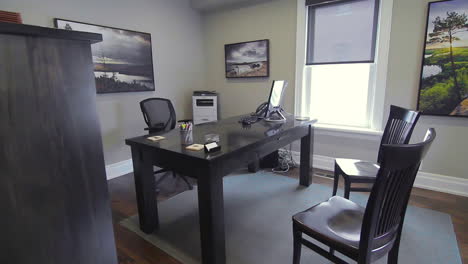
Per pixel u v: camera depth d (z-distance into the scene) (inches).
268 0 133.3
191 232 79.3
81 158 34.2
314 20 122.8
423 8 96.3
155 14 133.8
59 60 30.6
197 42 159.2
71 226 34.2
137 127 132.2
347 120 126.2
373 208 40.1
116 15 117.5
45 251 32.1
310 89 132.1
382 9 104.1
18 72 27.5
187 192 106.3
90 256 36.9
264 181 116.1
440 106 98.0
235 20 147.1
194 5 149.0
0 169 27.2
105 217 38.0
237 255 68.7
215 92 155.6
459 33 90.6
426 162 105.1
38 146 29.9
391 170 38.0
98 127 35.5
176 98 150.6
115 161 124.9
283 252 69.7
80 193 34.6
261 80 144.2
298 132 95.3
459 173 99.7
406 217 84.8
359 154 121.6
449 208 90.2
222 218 61.0
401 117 77.1
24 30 26.9
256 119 101.0
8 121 27.3
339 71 123.3
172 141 69.6
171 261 67.3
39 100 29.4
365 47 112.6
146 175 75.0
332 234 48.2
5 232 28.4
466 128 95.8
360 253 42.9
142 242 74.7
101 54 112.8
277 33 133.6
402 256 66.8
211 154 57.4
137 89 128.6
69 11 102.3
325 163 131.5
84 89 33.4
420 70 100.6
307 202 96.2
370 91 116.6
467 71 91.1
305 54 127.6
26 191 29.5
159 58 138.2
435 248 69.7
